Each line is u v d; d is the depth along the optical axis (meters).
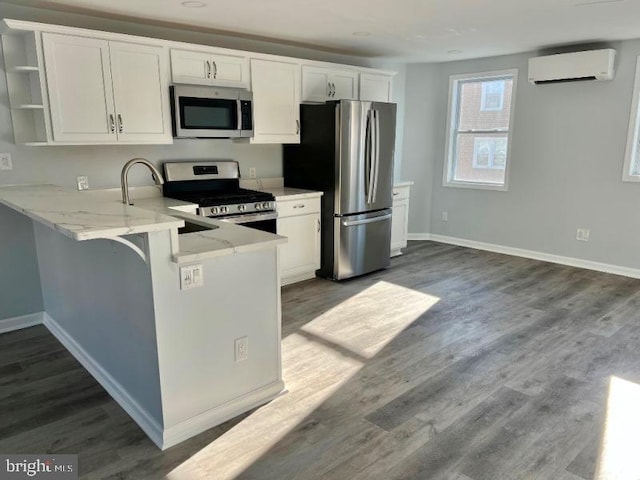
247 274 2.37
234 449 2.16
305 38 4.47
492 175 5.91
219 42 4.35
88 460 2.08
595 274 4.95
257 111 4.29
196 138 3.98
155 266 2.03
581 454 2.12
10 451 2.15
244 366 2.44
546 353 3.12
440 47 4.97
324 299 4.15
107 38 3.34
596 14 3.60
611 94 4.79
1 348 3.22
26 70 3.13
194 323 2.20
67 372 2.88
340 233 4.59
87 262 2.68
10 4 3.24
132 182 3.95
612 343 3.28
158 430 2.20
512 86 5.50
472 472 2.01
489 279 4.75
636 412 2.45
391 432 2.28
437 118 6.24
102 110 3.39
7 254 3.46
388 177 4.92
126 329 2.35
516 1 3.24
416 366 2.94
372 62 5.75
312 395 2.61
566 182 5.23
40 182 3.49
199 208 3.80
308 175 4.75
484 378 2.80
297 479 1.96
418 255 5.72
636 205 4.78
